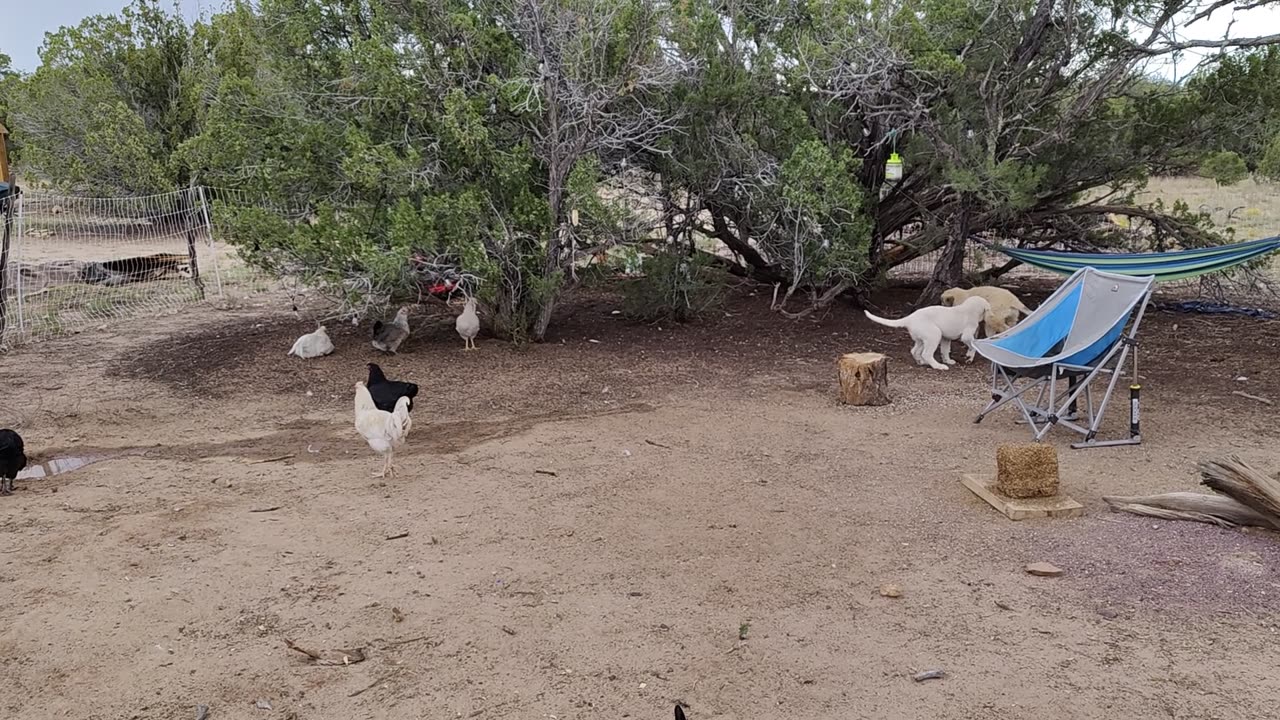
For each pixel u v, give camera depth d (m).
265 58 11.44
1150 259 11.39
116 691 3.90
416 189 10.27
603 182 11.56
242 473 6.81
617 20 10.21
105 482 6.61
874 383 8.59
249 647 4.25
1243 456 6.83
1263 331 11.84
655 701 3.77
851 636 4.28
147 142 18.03
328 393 9.36
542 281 10.80
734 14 11.84
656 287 12.52
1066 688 3.80
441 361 10.65
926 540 5.42
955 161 11.48
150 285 16.55
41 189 21.27
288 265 10.83
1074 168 13.16
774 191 11.43
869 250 13.50
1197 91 12.67
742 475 6.65
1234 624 4.30
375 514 5.93
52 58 19.97
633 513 5.91
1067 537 5.40
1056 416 7.17
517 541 5.46
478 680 3.95
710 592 4.76
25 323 13.19
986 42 11.29
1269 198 24.58
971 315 10.20
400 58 10.16
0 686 3.95
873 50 10.48
